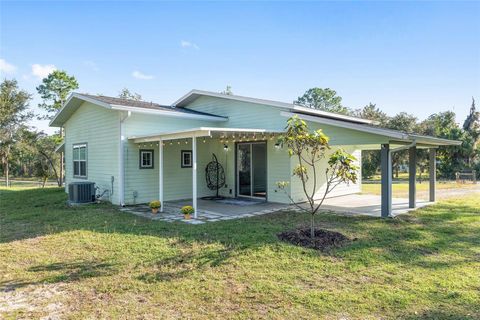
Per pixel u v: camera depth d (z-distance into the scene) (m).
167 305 3.27
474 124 26.16
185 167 11.50
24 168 36.28
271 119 10.62
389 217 7.68
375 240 5.62
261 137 10.44
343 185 12.91
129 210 8.94
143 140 9.40
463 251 5.04
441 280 3.87
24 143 23.80
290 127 5.65
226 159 12.11
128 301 3.37
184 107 13.65
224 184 12.16
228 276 4.03
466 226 6.77
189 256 4.78
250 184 11.46
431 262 4.53
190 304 3.29
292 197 10.25
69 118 12.84
